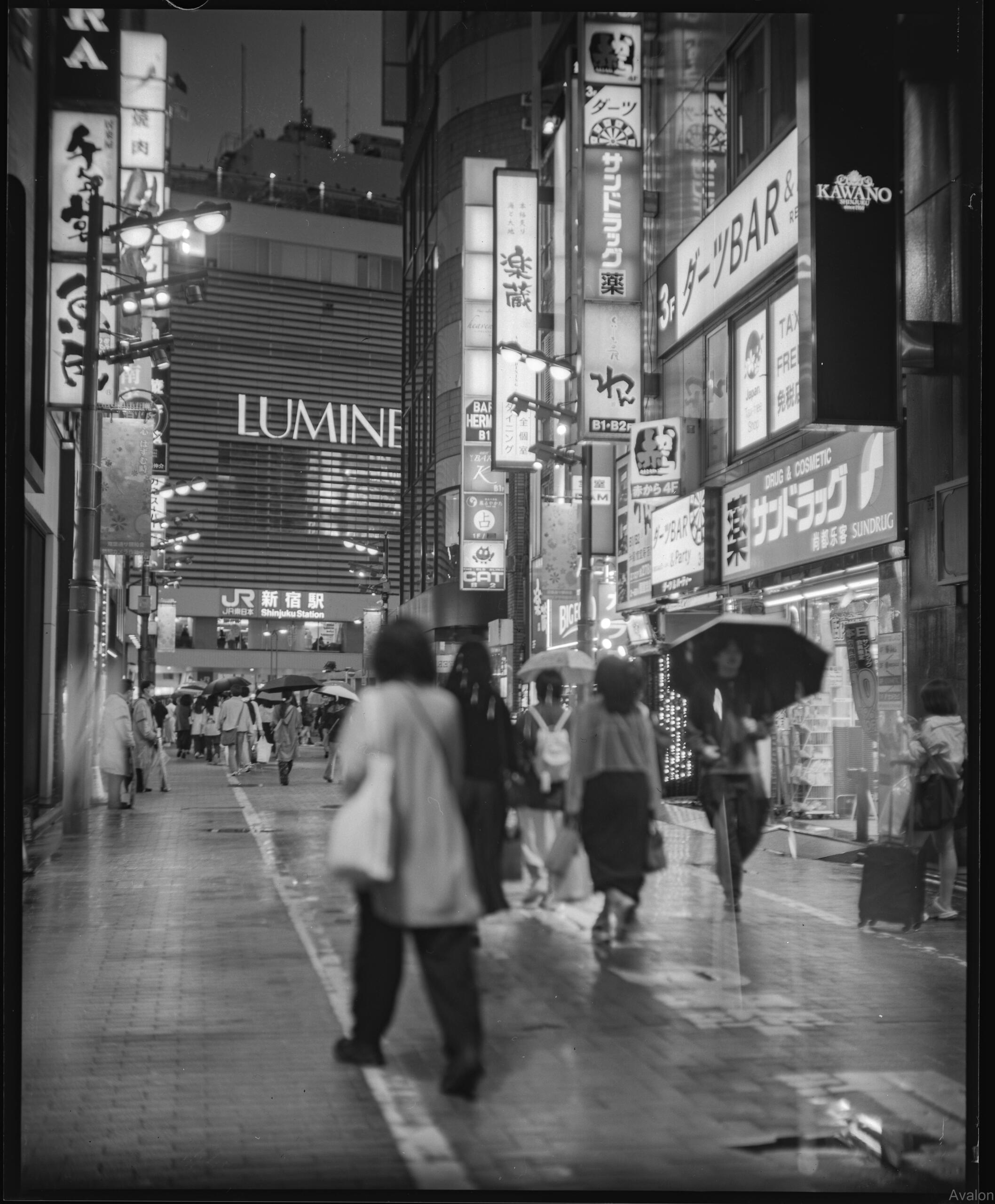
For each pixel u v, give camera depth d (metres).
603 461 23.22
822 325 11.12
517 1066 4.74
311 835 13.44
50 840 12.80
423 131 40.25
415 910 4.25
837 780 12.96
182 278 13.95
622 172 19.23
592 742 6.68
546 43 29.11
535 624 28.03
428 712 4.29
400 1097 4.39
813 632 13.88
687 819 14.42
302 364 48.34
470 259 29.78
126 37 14.70
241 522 48.78
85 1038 5.17
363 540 50.25
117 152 13.04
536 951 6.40
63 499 16.14
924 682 10.83
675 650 7.03
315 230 46.84
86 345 13.45
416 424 42.78
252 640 49.78
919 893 7.46
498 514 29.92
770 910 8.20
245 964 6.66
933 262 10.97
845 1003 5.66
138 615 36.72
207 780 23.75
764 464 15.01
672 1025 5.34
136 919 8.05
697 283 17.17
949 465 10.66
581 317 19.19
